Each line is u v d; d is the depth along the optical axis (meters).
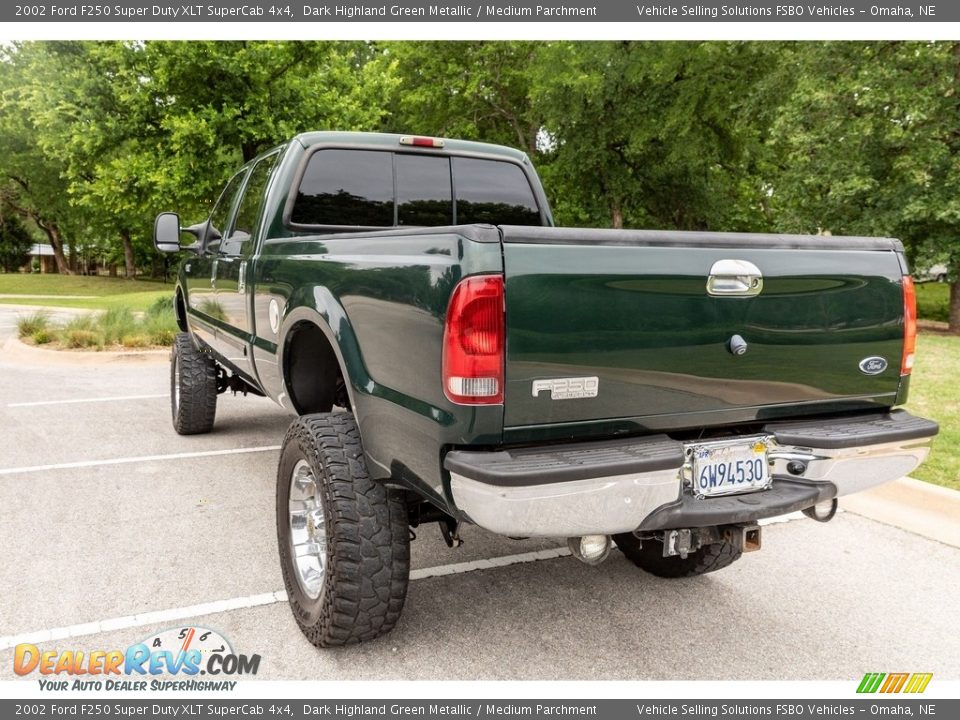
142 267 56.22
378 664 2.91
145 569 3.71
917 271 15.17
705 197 26.22
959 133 14.07
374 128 15.25
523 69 24.55
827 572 3.81
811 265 2.73
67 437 6.35
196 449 5.99
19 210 49.84
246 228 4.46
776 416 2.79
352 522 2.75
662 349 2.48
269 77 13.78
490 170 4.60
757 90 20.19
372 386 2.72
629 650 3.04
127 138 14.53
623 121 23.55
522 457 2.31
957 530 4.31
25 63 25.73
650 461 2.36
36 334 12.10
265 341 3.86
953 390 7.54
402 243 2.56
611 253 2.38
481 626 3.21
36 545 3.98
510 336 2.25
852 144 14.51
